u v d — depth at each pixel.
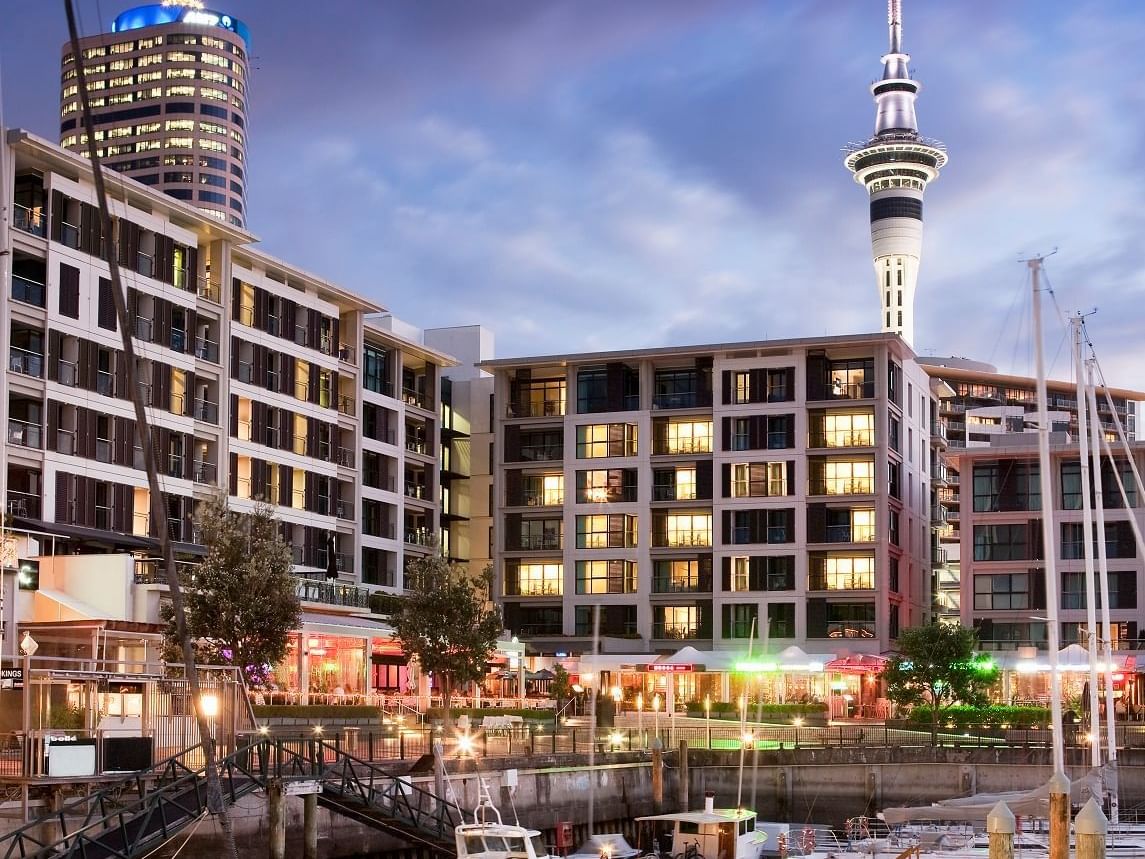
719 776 71.50
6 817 35.53
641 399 120.38
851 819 58.16
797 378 116.50
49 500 76.31
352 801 43.56
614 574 119.00
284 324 98.81
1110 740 62.19
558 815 59.62
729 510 116.69
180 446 86.81
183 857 38.09
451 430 127.88
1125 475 110.44
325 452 102.50
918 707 90.31
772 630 114.19
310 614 81.19
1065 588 110.06
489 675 97.12
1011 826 36.38
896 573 116.81
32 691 40.25
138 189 84.00
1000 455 112.62
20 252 76.38
